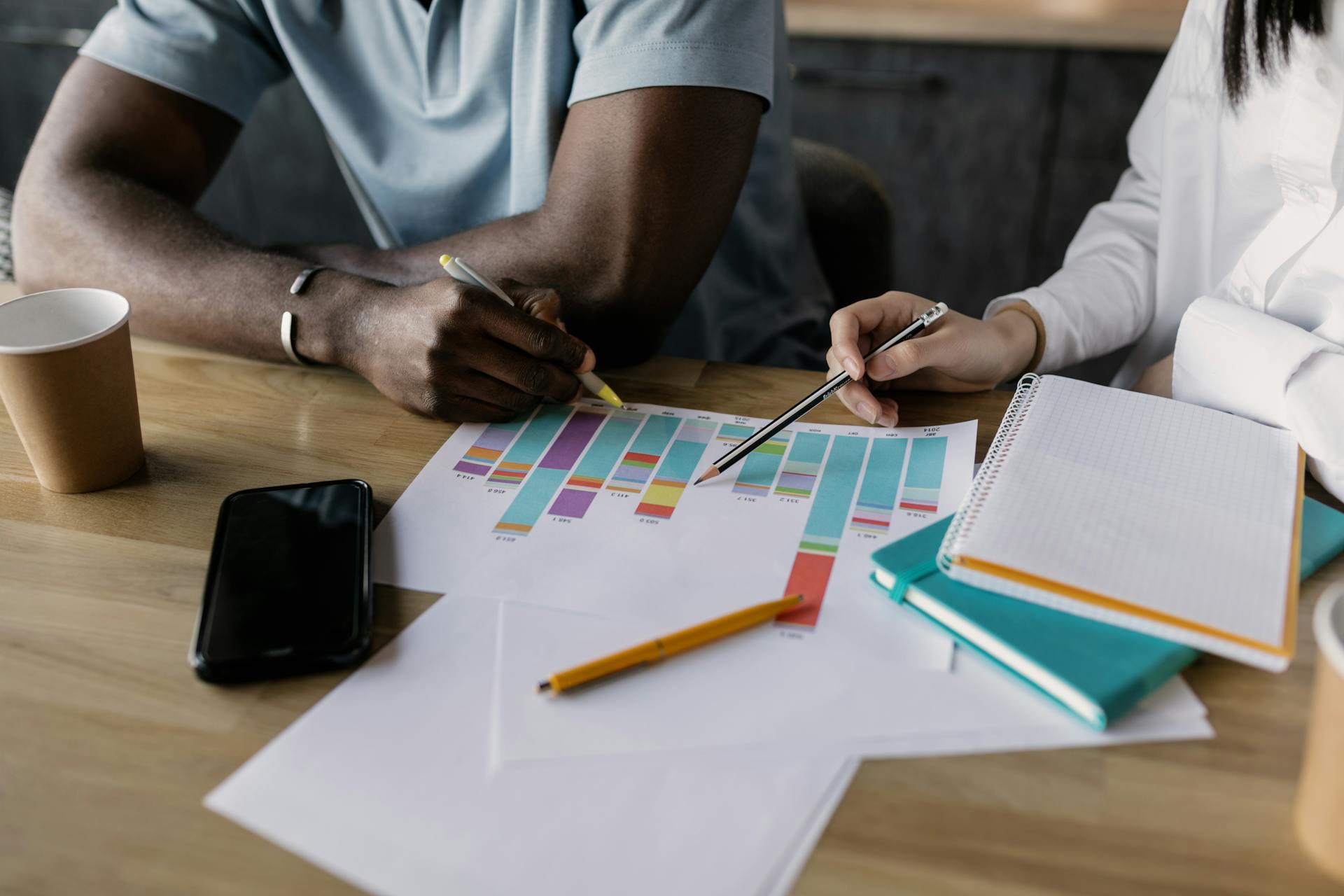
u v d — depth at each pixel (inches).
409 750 18.4
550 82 37.2
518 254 34.9
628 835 16.6
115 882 16.1
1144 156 39.8
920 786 17.5
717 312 47.5
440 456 28.4
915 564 22.0
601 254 33.9
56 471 26.2
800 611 21.6
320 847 16.6
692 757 18.1
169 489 27.0
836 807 17.1
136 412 27.3
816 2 89.7
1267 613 19.6
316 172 104.2
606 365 34.8
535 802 17.3
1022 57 85.7
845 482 26.5
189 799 17.5
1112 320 37.1
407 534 24.7
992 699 19.2
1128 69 84.0
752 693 19.5
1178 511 22.5
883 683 19.6
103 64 40.2
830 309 54.0
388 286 31.7
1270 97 30.9
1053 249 94.4
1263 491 23.5
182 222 36.4
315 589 21.9
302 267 33.4
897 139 92.6
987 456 25.2
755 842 16.5
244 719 19.2
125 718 19.3
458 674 20.2
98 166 38.5
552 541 24.3
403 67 40.9
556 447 28.9
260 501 25.4
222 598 21.7
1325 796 15.5
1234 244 34.9
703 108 33.1
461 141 41.3
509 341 29.3
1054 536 21.3
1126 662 19.1
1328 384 25.7
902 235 97.5
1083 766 17.8
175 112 41.0
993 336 32.1
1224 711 19.1
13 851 16.6
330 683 20.1
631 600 22.1
